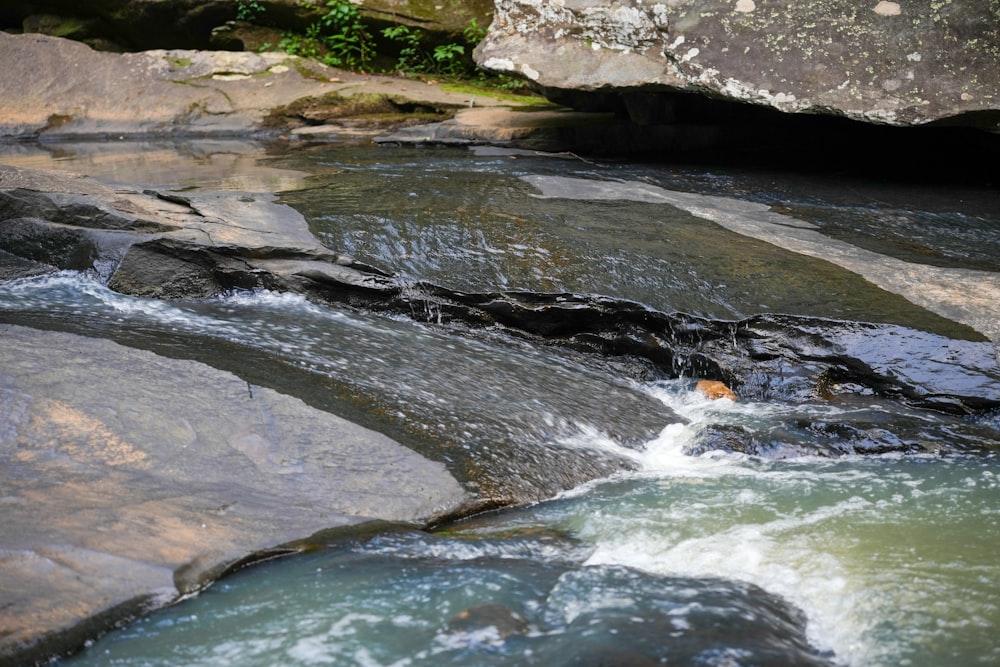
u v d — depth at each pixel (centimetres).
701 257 518
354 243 526
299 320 470
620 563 298
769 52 671
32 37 1069
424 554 295
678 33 700
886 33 646
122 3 1288
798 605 274
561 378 442
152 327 443
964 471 368
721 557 300
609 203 623
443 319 488
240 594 267
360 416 373
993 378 420
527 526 324
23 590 249
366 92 1006
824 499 344
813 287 484
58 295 482
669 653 234
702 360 455
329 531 301
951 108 618
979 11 626
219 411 362
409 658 239
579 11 740
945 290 480
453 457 356
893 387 430
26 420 338
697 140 859
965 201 661
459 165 757
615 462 378
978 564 296
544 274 498
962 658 248
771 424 408
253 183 660
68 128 991
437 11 1170
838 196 671
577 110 907
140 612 255
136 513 292
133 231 509
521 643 243
